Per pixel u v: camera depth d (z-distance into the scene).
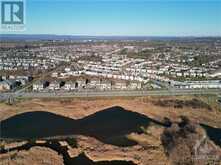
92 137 185.25
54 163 151.62
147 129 195.50
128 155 162.12
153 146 171.75
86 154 164.62
